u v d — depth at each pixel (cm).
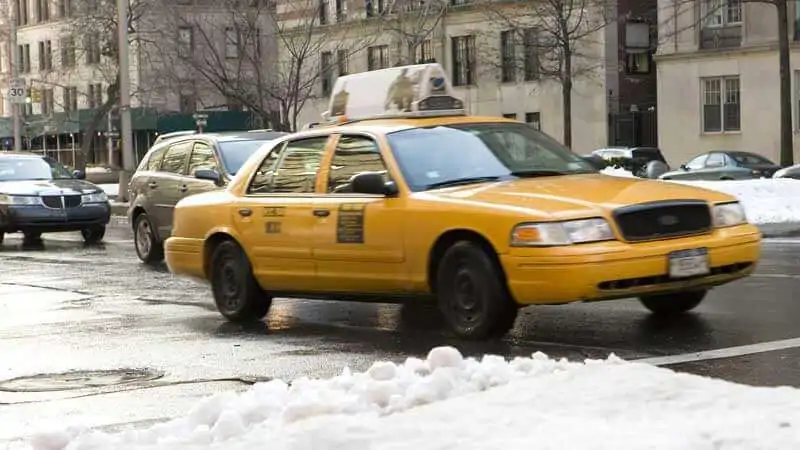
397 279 1142
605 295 1020
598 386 710
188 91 6900
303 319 1326
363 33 5453
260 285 1296
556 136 6141
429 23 5694
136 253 2366
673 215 1057
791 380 865
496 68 6341
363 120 1296
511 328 1123
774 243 2102
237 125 8125
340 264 1191
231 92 4509
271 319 1337
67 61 8800
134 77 6669
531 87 6225
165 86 6028
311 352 1100
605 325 1170
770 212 2609
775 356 959
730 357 964
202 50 5325
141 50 6041
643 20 6134
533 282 1024
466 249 1078
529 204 1048
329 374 988
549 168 1192
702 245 1059
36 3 9525
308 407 690
